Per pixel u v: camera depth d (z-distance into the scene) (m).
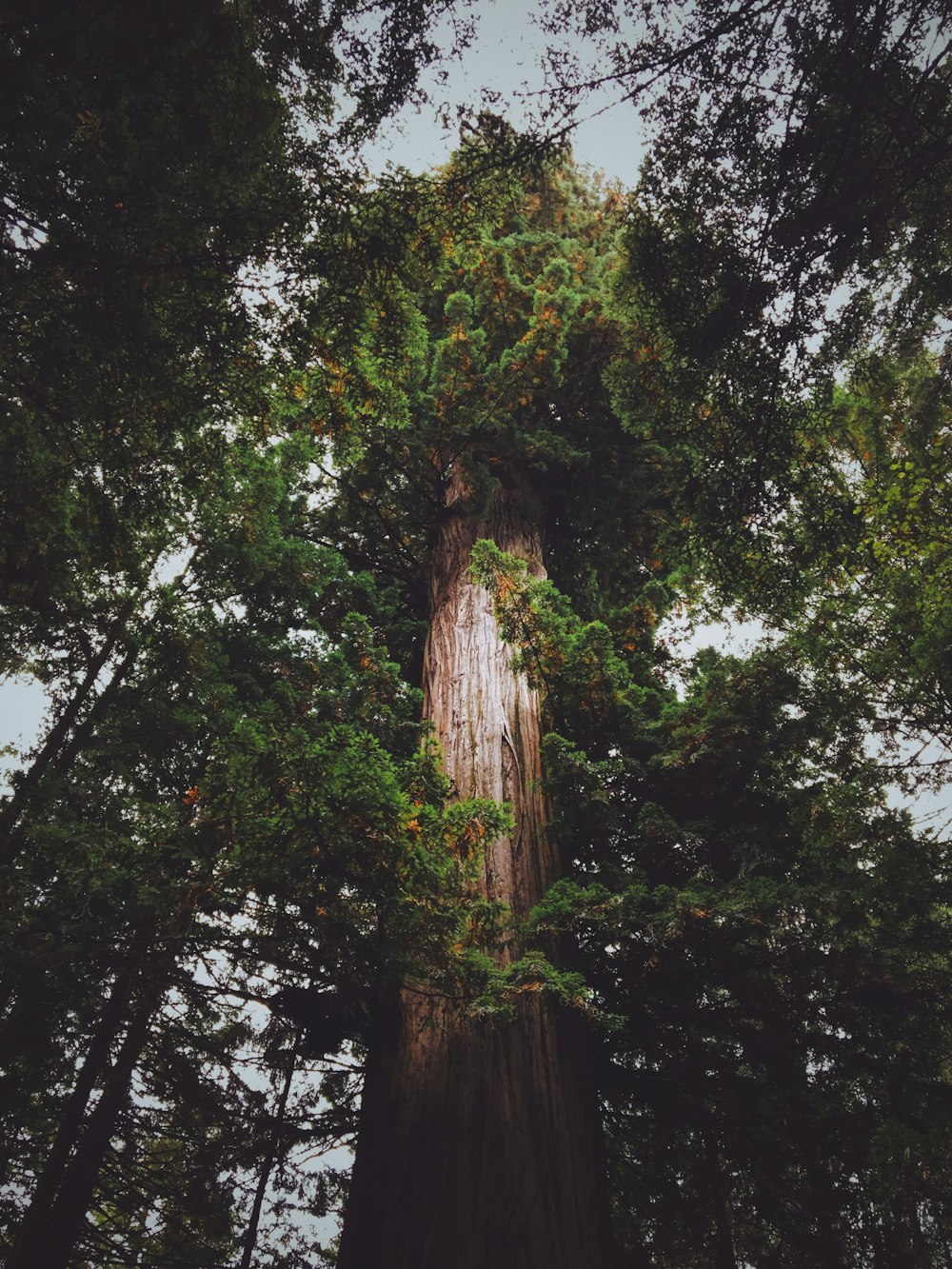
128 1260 7.71
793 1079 6.12
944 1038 5.69
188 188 4.18
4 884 5.38
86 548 6.52
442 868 4.54
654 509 10.81
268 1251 8.70
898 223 4.54
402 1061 5.67
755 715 7.04
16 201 3.90
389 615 10.11
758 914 5.41
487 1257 4.51
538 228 13.10
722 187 4.51
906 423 8.31
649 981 6.46
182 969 6.46
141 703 7.42
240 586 9.28
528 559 9.72
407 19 3.97
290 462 9.75
